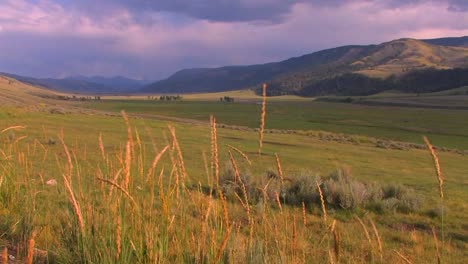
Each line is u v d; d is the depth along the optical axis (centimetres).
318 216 1298
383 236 1100
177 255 408
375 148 4956
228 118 12656
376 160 3719
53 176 1116
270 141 4816
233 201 1238
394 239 1093
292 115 14238
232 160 411
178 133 4828
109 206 451
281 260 418
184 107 19438
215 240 409
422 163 3734
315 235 877
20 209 626
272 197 1330
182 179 414
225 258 429
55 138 3109
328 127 10031
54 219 610
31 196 648
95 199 514
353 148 4744
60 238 504
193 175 1803
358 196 1476
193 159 2645
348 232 1052
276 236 436
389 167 3253
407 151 4862
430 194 2008
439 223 1342
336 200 1457
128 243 411
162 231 408
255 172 1686
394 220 1350
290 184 1562
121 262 391
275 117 13250
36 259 467
